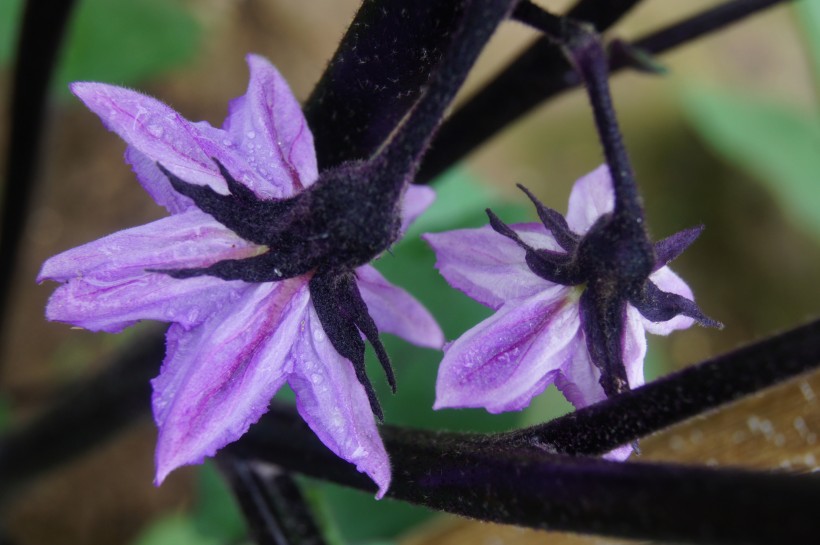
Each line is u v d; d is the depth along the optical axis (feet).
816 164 1.89
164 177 0.79
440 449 0.78
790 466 1.01
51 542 1.67
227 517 1.15
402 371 1.10
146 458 1.75
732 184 2.17
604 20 0.91
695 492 0.69
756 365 0.74
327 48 2.07
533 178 2.11
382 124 0.82
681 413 0.75
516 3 0.76
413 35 0.79
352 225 0.78
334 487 1.10
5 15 1.36
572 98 2.19
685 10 2.27
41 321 1.73
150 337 1.10
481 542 1.09
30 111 1.11
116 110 0.77
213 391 0.77
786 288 2.13
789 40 2.33
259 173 0.79
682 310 0.80
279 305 0.78
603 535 0.72
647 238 0.79
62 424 1.18
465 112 0.98
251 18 2.01
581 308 0.80
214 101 1.94
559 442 0.77
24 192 1.20
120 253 0.77
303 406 0.78
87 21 1.41
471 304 1.11
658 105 2.23
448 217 1.34
